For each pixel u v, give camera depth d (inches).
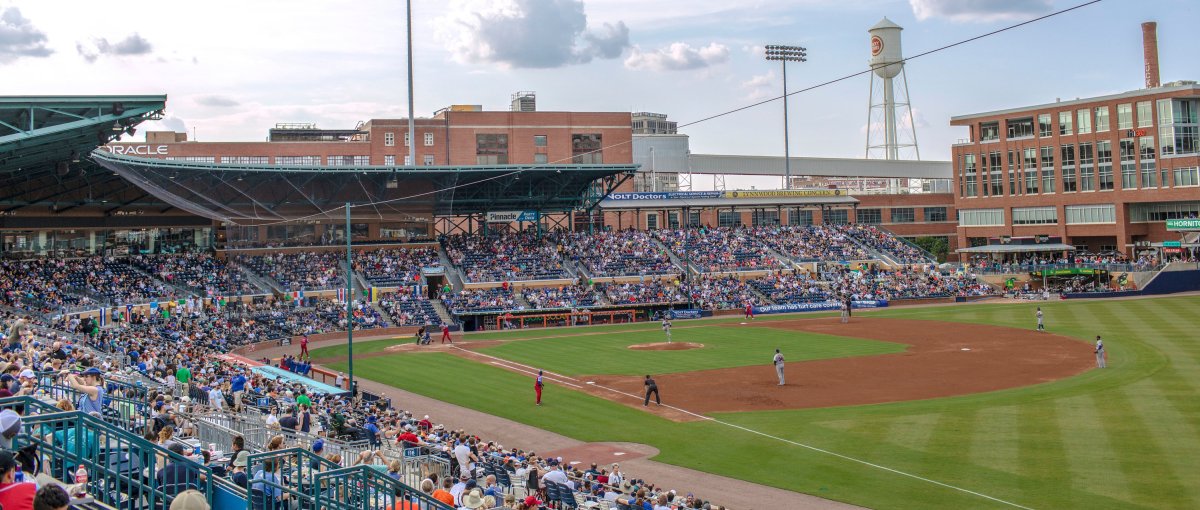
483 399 1752.0
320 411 1301.7
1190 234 4266.7
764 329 2992.1
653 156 5032.0
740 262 4042.8
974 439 1305.4
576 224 4864.7
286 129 5022.1
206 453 697.6
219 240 3400.6
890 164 5821.9
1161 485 1046.4
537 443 1385.3
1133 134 4429.1
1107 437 1285.7
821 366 2102.6
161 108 1627.7
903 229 5551.2
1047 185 4798.2
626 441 1384.1
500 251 3846.0
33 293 2377.0
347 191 3405.5
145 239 3262.8
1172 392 1611.7
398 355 2482.8
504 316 3326.8
